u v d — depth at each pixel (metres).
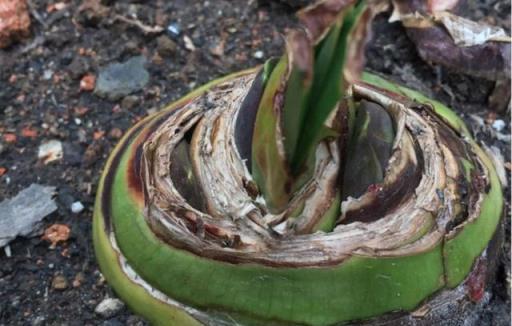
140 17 0.52
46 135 0.48
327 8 0.31
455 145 0.41
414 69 0.50
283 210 0.37
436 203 0.38
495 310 0.42
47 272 0.44
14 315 0.42
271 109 0.34
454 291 0.38
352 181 0.38
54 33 0.51
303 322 0.37
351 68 0.31
